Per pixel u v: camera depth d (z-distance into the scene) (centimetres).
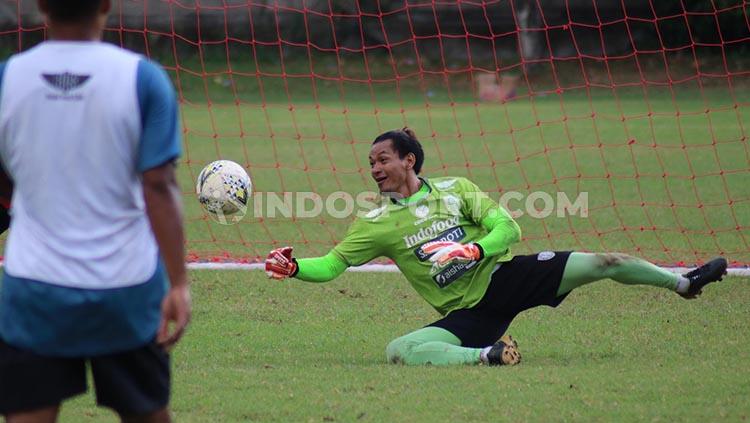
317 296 2739
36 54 1173
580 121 7750
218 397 1805
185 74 10288
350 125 7738
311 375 1955
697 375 1914
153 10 10462
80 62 1163
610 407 1711
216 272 3023
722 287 2778
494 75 9638
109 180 1170
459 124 7756
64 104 1156
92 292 1170
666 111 8188
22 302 1173
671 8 10544
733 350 2142
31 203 1178
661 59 10750
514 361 2017
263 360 2117
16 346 1181
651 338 2262
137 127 1165
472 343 2106
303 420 1673
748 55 10462
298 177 5222
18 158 1173
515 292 2102
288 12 11156
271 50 11094
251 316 2528
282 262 2042
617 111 8338
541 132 7144
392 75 10944
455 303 2131
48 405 1184
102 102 1155
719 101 8825
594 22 11094
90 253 1171
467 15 11369
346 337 2331
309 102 9412
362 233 2127
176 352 2175
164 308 1180
